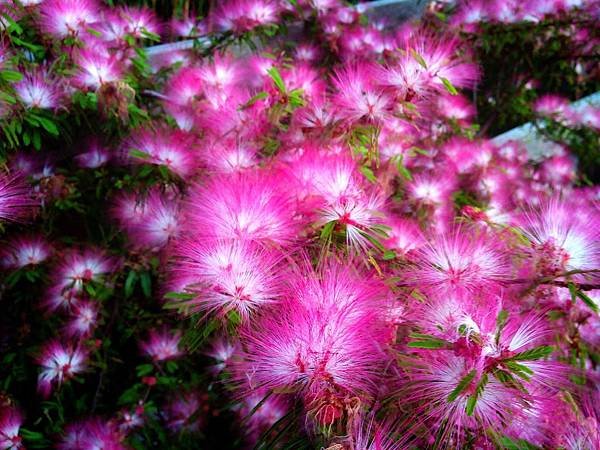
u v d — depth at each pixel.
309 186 0.34
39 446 0.50
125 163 0.55
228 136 0.46
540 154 0.92
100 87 0.50
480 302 0.29
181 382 0.54
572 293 0.30
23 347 0.55
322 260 0.31
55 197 0.54
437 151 0.65
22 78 0.47
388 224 0.38
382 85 0.38
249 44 0.70
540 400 0.28
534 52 0.86
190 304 0.32
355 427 0.25
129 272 0.54
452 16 0.85
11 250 0.52
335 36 0.73
